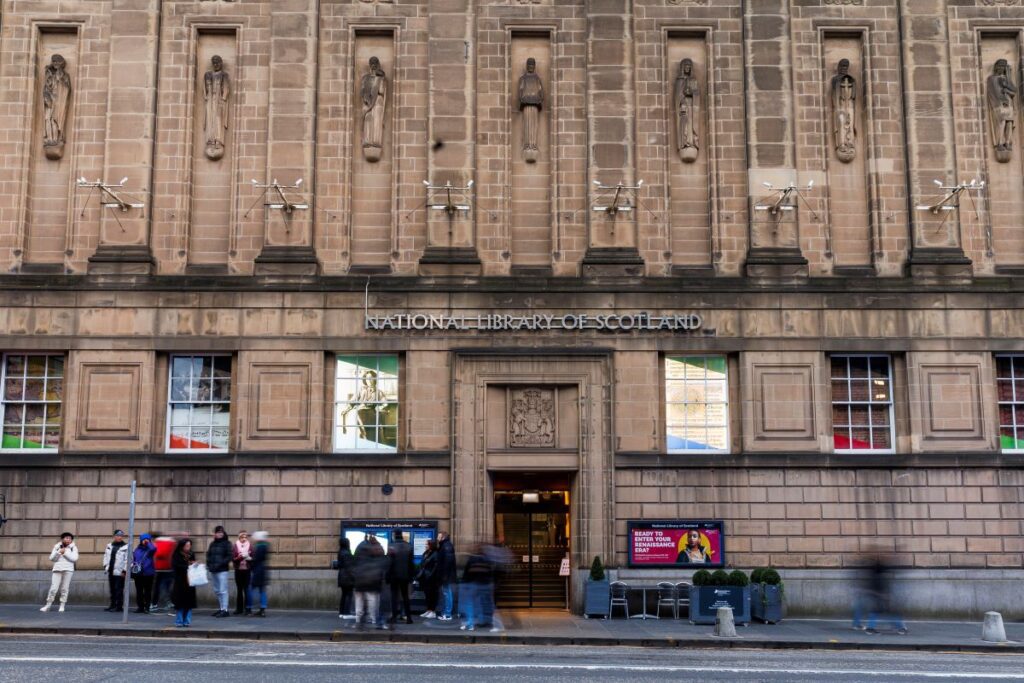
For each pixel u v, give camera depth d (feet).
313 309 88.22
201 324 87.92
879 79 91.71
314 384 87.35
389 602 76.89
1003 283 89.40
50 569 85.05
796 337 88.58
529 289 88.28
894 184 90.94
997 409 88.94
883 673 55.36
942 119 90.94
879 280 89.10
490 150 90.94
